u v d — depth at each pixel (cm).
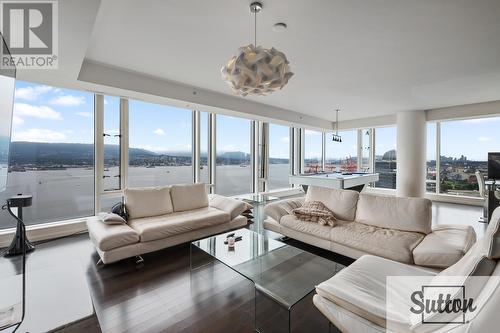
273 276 208
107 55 309
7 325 163
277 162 745
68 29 202
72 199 392
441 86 427
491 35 255
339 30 246
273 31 249
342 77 384
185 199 386
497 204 434
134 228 299
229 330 177
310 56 309
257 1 201
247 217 426
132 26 240
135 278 248
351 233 269
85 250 315
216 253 250
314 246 327
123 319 187
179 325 182
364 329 136
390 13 217
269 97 509
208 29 245
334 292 151
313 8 210
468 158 633
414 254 221
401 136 633
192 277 251
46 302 204
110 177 421
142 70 361
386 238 248
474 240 231
